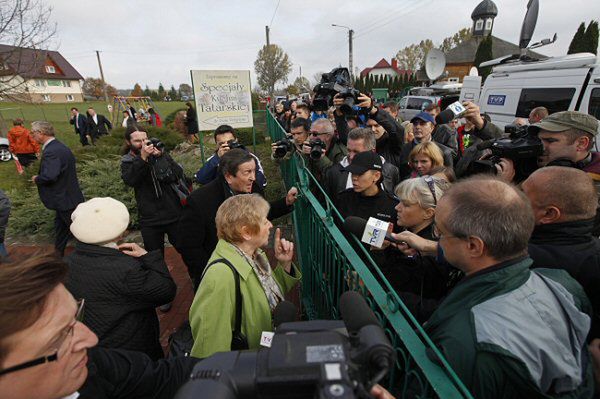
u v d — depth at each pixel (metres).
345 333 0.75
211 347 1.37
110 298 1.51
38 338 0.67
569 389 0.83
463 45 31.84
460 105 3.08
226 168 2.23
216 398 0.56
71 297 0.78
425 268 1.56
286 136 4.24
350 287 1.45
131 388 1.00
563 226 1.23
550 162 1.82
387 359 0.62
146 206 2.99
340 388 0.52
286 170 4.33
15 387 0.67
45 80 54.84
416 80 32.41
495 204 0.96
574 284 1.08
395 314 1.06
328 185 2.83
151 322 1.68
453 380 0.83
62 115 28.91
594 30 15.81
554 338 0.87
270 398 0.60
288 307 1.14
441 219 1.07
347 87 3.61
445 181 1.86
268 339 1.19
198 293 1.42
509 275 0.94
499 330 0.85
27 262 0.70
